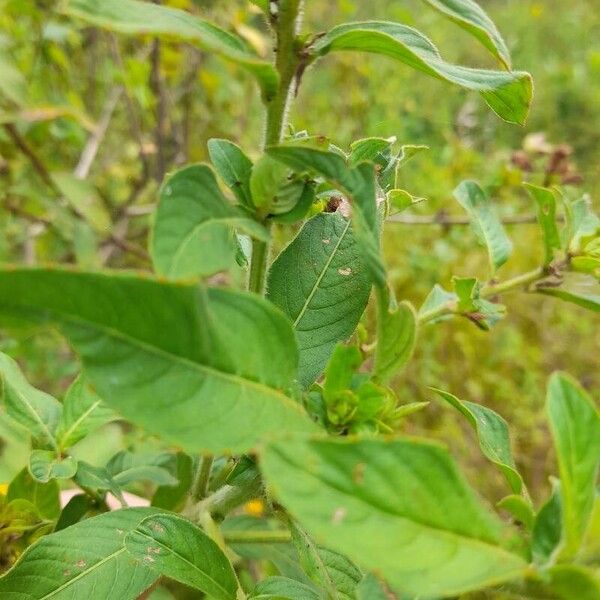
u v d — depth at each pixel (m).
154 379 0.15
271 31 0.21
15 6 0.77
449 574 0.14
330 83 1.18
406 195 0.29
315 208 0.28
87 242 0.67
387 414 0.21
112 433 0.50
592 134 1.58
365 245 0.18
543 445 0.90
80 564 0.26
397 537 0.14
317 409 0.20
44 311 0.14
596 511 0.16
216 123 1.00
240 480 0.24
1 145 0.70
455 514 0.15
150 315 0.15
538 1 2.06
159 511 0.27
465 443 0.88
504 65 0.21
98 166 0.93
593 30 2.09
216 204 0.18
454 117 1.38
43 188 0.78
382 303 0.19
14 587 0.25
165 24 0.17
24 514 0.31
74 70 0.95
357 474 0.14
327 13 1.18
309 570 0.24
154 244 0.16
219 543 0.26
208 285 0.17
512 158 0.73
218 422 0.16
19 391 0.29
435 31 1.49
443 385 0.92
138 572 0.26
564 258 0.33
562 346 1.02
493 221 0.36
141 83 0.78
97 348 0.15
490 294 0.34
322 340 0.25
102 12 0.16
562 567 0.14
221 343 0.16
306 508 0.14
